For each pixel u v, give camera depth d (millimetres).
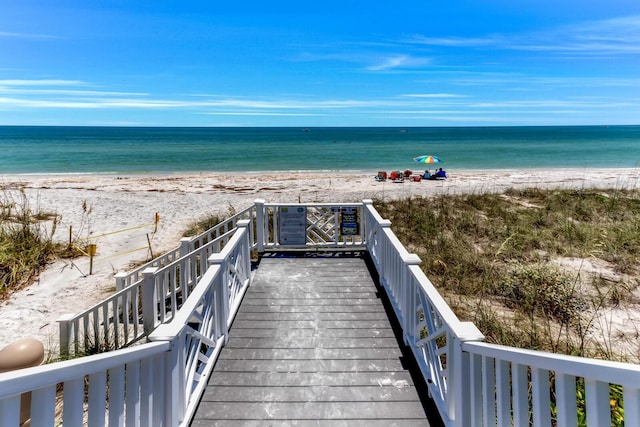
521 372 1967
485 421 2258
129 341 5164
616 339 5223
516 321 5336
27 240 9070
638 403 1349
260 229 7113
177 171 30828
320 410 3154
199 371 3494
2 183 21984
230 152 47781
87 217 13320
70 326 4469
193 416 3074
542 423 1847
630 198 14742
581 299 6121
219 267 3939
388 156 43000
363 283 5785
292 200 17047
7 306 6723
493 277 6980
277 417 3076
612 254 8258
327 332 4375
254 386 3453
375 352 3979
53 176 27094
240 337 4273
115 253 9586
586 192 16344
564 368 1624
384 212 12844
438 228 10469
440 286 6785
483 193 17312
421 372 3584
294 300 5211
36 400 1515
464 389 2471
